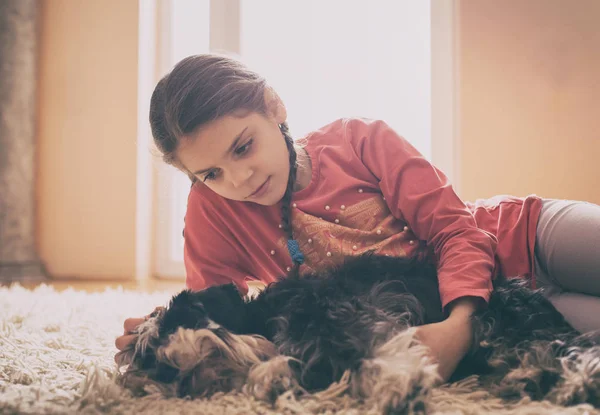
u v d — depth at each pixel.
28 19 3.00
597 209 0.98
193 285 1.11
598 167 2.31
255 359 0.73
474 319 0.79
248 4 2.89
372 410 0.65
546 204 1.05
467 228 0.92
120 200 2.94
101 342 1.25
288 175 1.01
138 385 0.78
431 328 0.76
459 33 2.44
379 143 1.08
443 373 0.76
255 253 1.08
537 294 0.82
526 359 0.73
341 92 2.80
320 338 0.71
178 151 0.93
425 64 2.70
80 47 3.00
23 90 2.99
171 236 3.04
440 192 0.98
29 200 3.00
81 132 3.00
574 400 0.68
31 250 3.00
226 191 0.95
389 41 2.75
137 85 2.93
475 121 2.43
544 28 2.36
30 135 3.02
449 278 0.84
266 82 1.01
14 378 0.90
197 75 0.92
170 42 3.10
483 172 2.42
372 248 0.98
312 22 2.84
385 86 2.76
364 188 1.05
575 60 2.33
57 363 1.01
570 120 2.34
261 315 0.80
